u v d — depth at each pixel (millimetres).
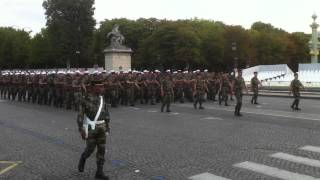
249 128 19031
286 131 17969
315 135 16797
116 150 14391
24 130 19484
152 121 22078
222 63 108625
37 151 14609
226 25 119250
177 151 14086
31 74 37688
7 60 119812
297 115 24141
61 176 11289
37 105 33344
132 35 109250
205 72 35344
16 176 11430
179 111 27141
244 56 108500
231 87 30922
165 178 10812
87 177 11125
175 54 98188
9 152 14531
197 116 24141
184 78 34156
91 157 13383
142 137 16953
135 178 10867
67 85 29922
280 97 40375
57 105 31688
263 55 116750
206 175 11000
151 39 100625
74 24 101438
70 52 102188
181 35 97688
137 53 106188
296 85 27469
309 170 11391
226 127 19469
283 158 12805
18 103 35375
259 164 12094
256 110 27359
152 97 32562
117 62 57656
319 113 25219
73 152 14344
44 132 18781
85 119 10938
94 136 10914
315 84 50188
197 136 17000
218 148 14461
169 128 19406
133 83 31641
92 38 104688
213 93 35062
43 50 106562
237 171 11352
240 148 14391
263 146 14625
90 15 102438
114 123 21359
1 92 43250
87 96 10969
